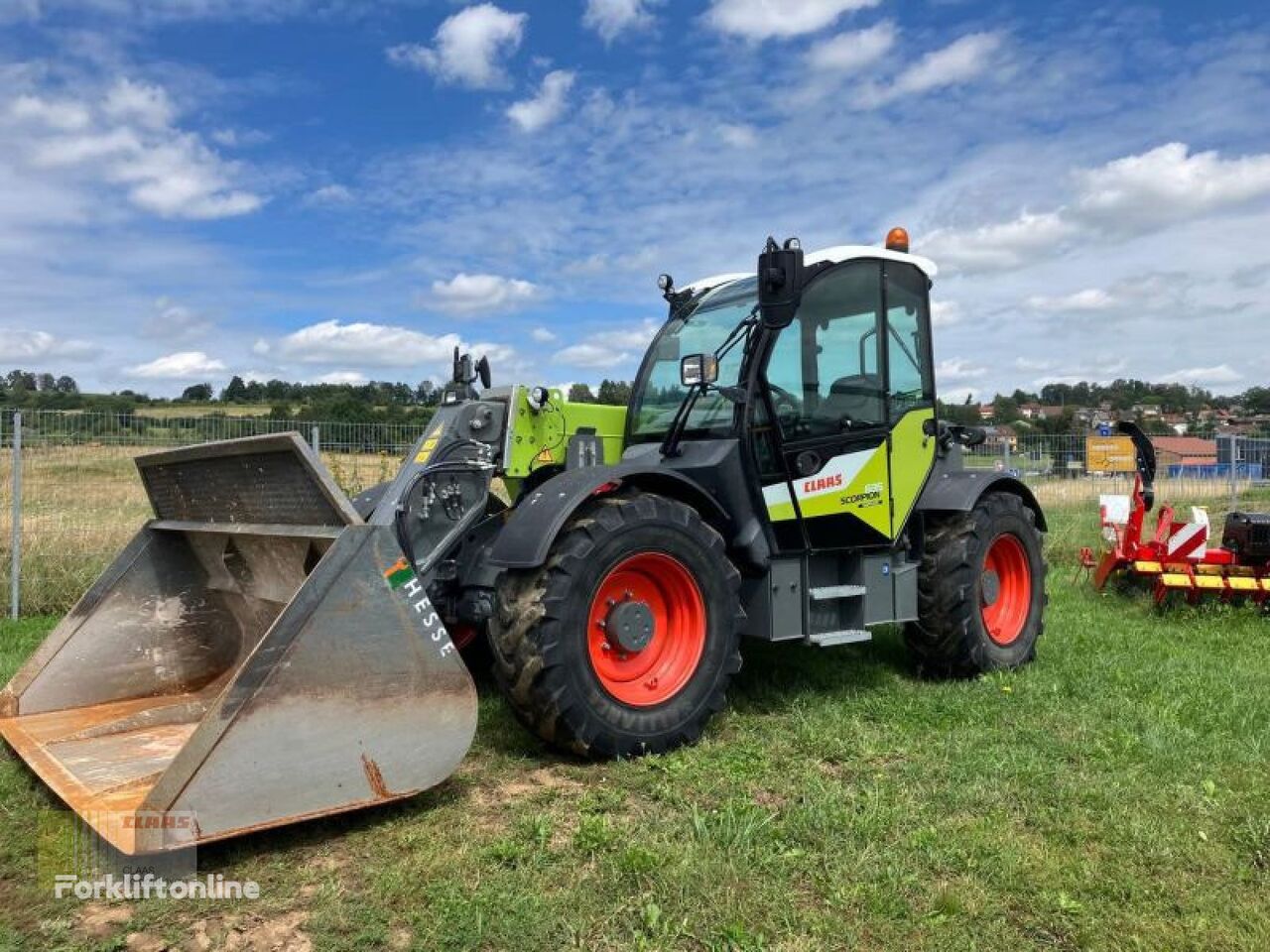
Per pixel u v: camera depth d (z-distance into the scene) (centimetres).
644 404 531
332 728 319
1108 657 607
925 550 558
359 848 316
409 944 259
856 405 518
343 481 861
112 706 428
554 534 382
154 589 447
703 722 424
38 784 362
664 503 420
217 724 296
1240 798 364
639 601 420
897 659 607
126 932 265
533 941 260
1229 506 1274
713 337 505
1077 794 365
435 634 343
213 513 429
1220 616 757
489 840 321
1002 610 597
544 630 380
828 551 504
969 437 620
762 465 471
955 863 309
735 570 439
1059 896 287
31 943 259
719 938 262
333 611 321
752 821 329
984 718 470
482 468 441
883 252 545
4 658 568
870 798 356
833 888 290
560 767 393
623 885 289
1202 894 290
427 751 340
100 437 812
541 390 480
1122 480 1291
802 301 495
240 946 258
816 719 461
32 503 788
